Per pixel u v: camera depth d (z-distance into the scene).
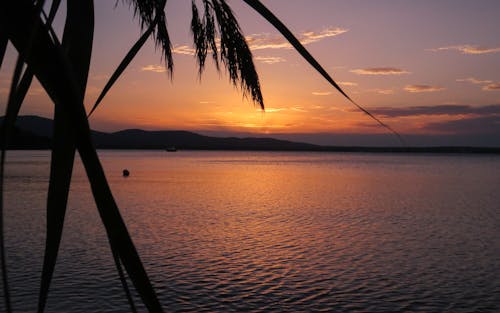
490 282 18.91
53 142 0.87
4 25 0.69
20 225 31.44
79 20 0.92
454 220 36.81
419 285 18.42
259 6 1.10
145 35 1.11
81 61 0.90
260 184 74.00
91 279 18.31
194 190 61.78
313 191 62.38
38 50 0.73
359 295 17.11
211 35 2.00
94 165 0.77
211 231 30.61
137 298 16.05
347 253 24.27
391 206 45.75
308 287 18.05
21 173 88.62
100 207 0.77
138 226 32.44
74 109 0.75
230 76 1.66
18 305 15.06
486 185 75.56
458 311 15.48
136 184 70.88
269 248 25.30
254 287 17.95
